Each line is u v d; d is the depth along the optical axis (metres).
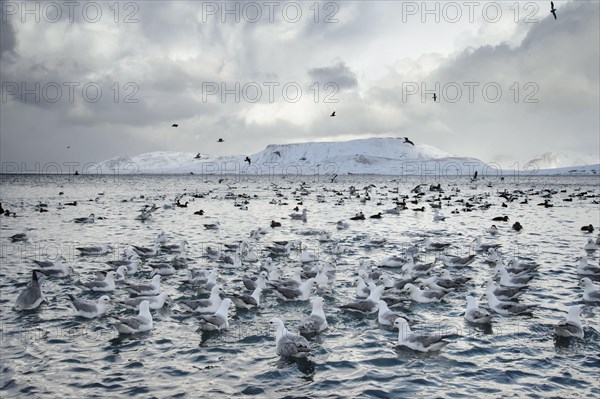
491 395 14.62
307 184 178.00
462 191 132.88
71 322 20.97
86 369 16.44
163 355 17.62
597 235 45.50
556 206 79.56
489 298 22.80
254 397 14.52
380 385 15.27
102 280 26.45
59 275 28.77
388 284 25.42
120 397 14.55
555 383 15.34
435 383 15.41
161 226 53.72
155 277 25.11
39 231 49.31
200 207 78.44
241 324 20.95
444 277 26.53
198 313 22.28
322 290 26.06
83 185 175.12
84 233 48.00
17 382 15.48
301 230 50.19
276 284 24.91
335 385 15.28
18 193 119.19
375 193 119.19
